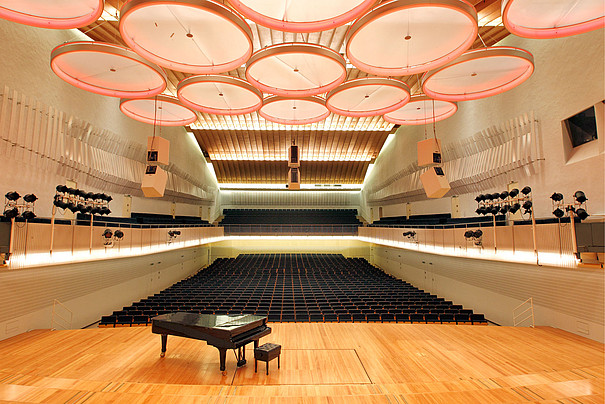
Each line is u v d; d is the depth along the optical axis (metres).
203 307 10.23
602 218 7.37
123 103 10.37
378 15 5.48
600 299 6.73
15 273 7.13
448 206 15.79
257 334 5.43
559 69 9.04
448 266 13.07
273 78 8.46
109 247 9.76
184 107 10.79
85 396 3.87
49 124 9.90
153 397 3.91
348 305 10.70
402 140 20.08
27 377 4.59
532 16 5.80
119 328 7.75
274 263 20.69
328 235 21.97
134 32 6.35
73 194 8.78
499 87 8.66
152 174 9.53
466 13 5.49
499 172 11.71
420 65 7.48
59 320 8.55
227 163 26.02
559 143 9.12
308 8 5.73
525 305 8.92
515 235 8.95
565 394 4.02
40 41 9.59
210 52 7.11
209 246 23.45
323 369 5.42
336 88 8.86
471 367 5.52
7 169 8.34
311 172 27.56
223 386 4.49
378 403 3.81
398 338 7.16
